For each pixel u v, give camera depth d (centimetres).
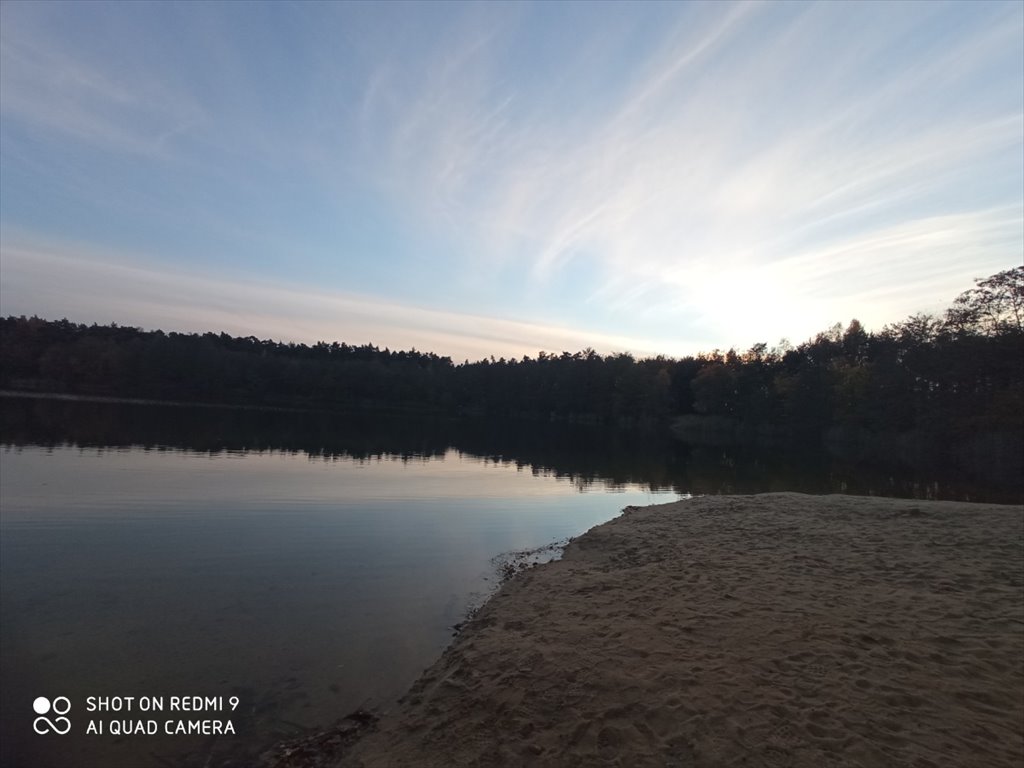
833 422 7175
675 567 976
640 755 454
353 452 3481
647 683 553
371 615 883
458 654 689
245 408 7575
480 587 1042
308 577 1057
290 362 10662
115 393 8506
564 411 11744
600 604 809
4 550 1159
